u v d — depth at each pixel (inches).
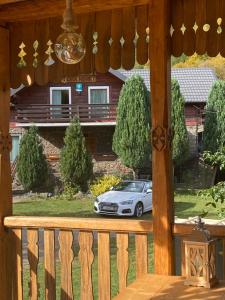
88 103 868.6
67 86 869.8
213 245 103.1
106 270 140.0
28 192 761.6
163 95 132.7
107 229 139.1
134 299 96.7
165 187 132.3
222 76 1007.0
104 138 840.9
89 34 145.4
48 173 780.0
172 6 135.9
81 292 143.3
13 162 820.6
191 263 103.0
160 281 110.6
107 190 727.1
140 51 139.7
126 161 763.4
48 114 842.8
